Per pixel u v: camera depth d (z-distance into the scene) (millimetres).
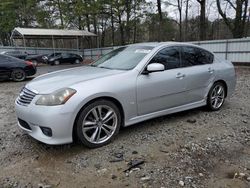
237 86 8664
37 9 41125
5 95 8117
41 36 31875
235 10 23859
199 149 3613
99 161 3293
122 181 2861
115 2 32031
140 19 33844
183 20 38531
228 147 3686
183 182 2822
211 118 4949
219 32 35781
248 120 4852
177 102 4594
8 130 4488
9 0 41812
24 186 2818
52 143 3324
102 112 3723
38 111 3338
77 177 2957
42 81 3842
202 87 5016
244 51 16609
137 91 3955
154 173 3002
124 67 4191
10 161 3361
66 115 3314
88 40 38844
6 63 11633
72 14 37188
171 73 4422
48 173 3053
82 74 3992
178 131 4262
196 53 5043
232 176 2949
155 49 4375
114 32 40000
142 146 3699
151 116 4266
